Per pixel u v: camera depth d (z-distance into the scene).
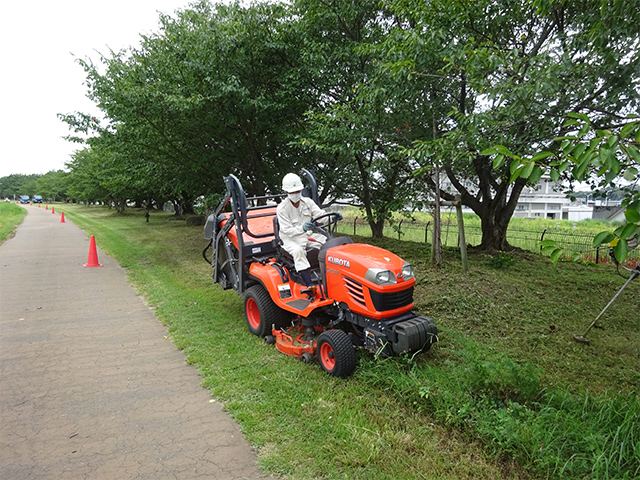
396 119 8.74
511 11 7.58
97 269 11.23
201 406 4.10
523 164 2.70
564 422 3.39
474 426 3.49
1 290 8.91
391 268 4.30
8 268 11.38
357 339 4.68
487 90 5.43
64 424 3.81
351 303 4.49
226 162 12.77
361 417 3.69
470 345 5.13
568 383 4.34
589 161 2.47
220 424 3.78
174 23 12.80
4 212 34.34
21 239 18.23
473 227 16.97
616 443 3.08
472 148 7.14
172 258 12.64
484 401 3.69
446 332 5.59
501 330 5.80
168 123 11.70
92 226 24.62
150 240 17.02
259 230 6.65
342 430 3.51
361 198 13.31
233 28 10.22
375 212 12.02
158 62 11.55
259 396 4.18
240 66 10.76
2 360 5.26
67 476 3.11
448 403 3.71
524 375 3.87
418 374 4.24
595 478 2.85
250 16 10.38
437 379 4.15
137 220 28.92
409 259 9.44
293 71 10.66
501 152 2.79
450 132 6.32
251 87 11.20
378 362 4.33
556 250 2.71
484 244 11.08
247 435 3.56
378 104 8.42
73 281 9.77
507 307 6.59
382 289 4.18
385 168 11.46
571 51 6.09
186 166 13.18
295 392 4.20
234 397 4.19
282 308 5.28
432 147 6.23
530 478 2.99
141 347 5.67
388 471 3.05
